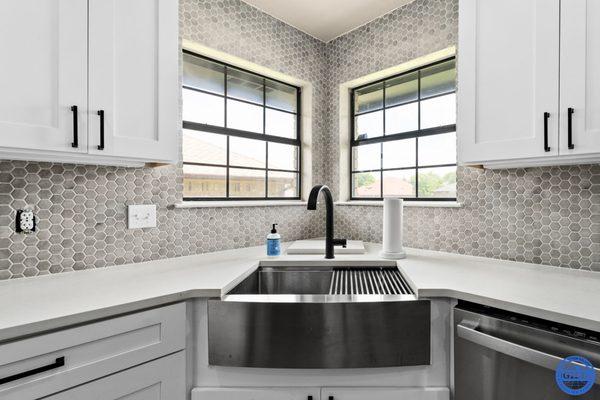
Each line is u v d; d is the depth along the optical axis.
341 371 1.08
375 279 1.44
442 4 1.83
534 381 0.90
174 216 1.68
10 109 0.94
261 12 2.08
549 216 1.45
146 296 1.01
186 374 1.09
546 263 1.46
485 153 1.31
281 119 2.35
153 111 1.27
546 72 1.15
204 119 1.94
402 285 1.33
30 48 0.98
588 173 1.35
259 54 2.06
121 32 1.18
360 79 2.29
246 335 1.07
